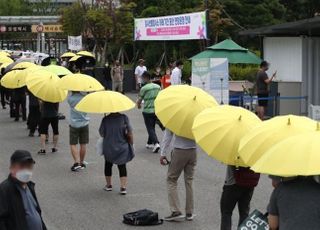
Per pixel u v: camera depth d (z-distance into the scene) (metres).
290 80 24.27
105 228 9.92
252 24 40.31
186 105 9.28
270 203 5.65
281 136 6.50
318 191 5.39
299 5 43.47
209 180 13.62
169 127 9.31
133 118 25.31
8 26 81.81
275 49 24.95
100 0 49.16
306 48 23.59
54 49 87.88
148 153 17.23
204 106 9.30
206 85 21.91
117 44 48.31
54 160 16.17
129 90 38.19
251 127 7.68
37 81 16.20
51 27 76.69
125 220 10.18
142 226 10.04
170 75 27.25
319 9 43.44
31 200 6.24
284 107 23.75
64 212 10.92
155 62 44.28
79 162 14.88
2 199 6.00
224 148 7.60
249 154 6.53
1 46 97.75
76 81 14.38
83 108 11.77
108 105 11.73
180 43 42.06
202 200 11.77
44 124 17.12
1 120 25.06
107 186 12.59
